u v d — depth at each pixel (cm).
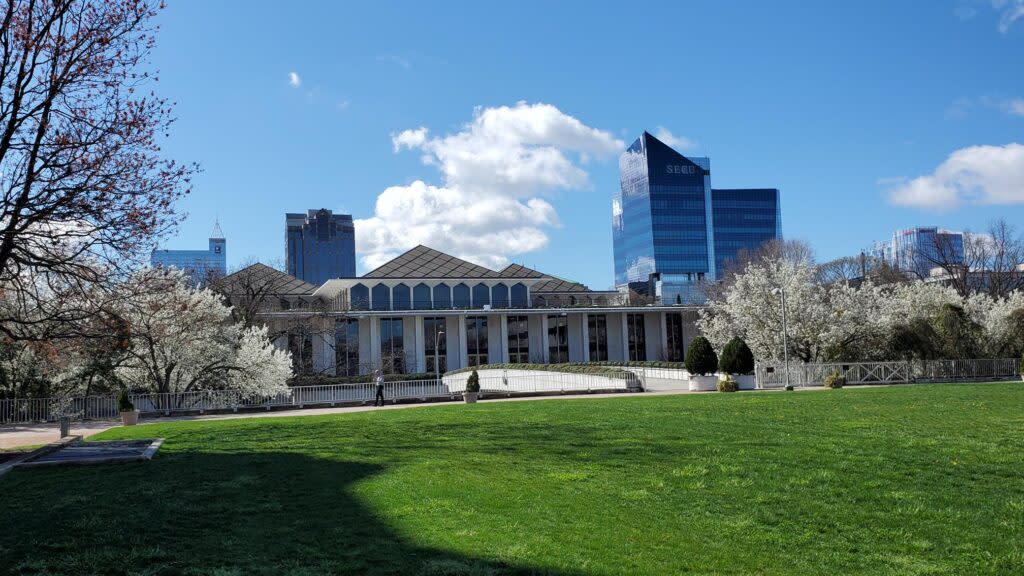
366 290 6725
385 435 1811
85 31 1553
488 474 1270
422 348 6638
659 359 7250
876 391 3080
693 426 1917
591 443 1617
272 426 2142
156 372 3347
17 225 1516
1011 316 4609
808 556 895
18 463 1361
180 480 1213
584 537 919
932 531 994
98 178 1521
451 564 791
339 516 984
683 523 1010
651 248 16825
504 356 6831
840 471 1317
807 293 4481
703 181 17138
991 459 1401
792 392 3206
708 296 7562
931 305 4825
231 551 821
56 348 1686
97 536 862
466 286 6988
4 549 809
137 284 1725
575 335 7162
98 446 1653
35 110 1502
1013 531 991
